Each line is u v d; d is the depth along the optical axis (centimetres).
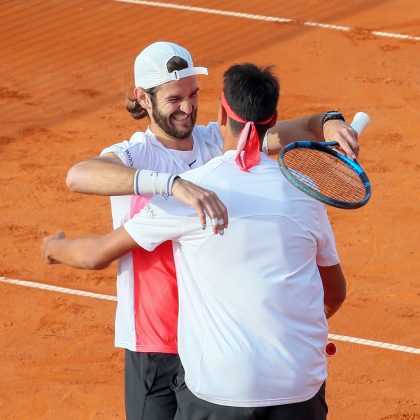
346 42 5916
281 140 1838
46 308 3284
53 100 5222
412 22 6178
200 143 1869
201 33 6144
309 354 1541
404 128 4816
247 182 1517
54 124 4934
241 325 1509
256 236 1501
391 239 3756
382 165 4419
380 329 3130
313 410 1576
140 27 6244
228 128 1561
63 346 3064
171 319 1688
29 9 6556
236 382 1497
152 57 1747
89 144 4722
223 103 1554
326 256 1628
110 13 6475
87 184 1553
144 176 1494
